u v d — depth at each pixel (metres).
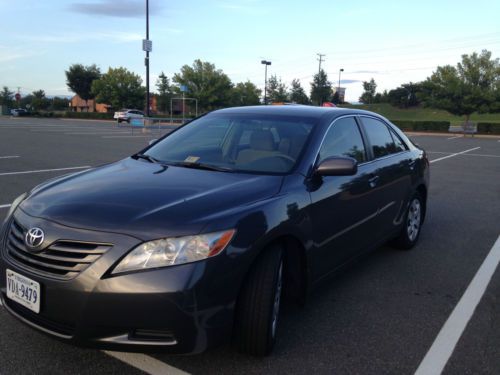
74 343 2.46
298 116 3.95
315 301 3.82
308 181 3.30
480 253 5.22
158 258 2.41
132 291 2.36
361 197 3.86
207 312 2.46
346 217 3.66
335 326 3.38
